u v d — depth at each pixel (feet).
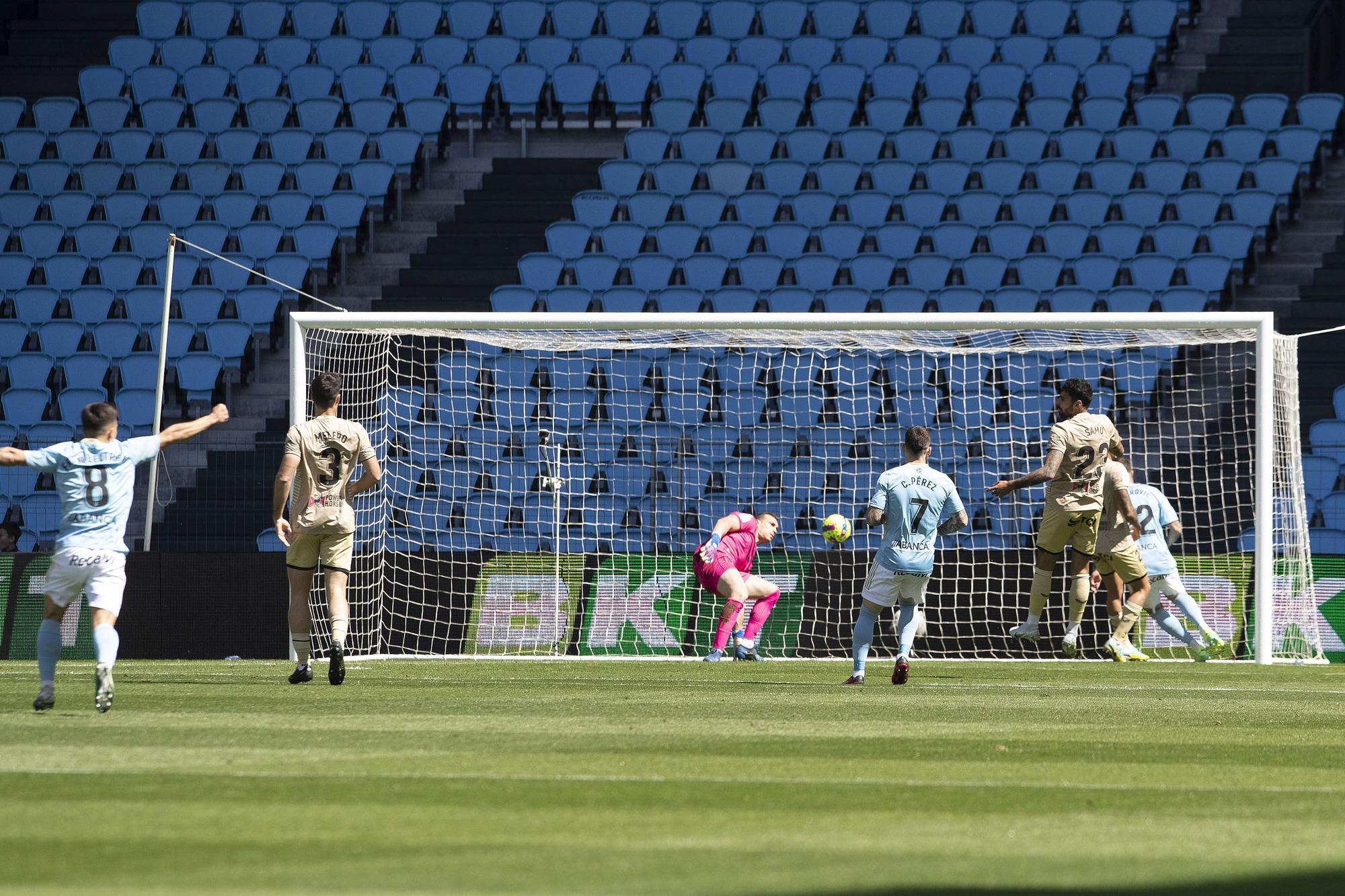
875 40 295.89
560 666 143.95
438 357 203.00
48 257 251.19
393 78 291.58
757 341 170.30
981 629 168.25
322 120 277.23
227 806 54.44
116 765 65.05
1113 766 67.36
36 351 238.07
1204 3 305.73
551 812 53.67
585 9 301.63
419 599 166.61
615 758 68.85
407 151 269.64
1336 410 215.92
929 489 116.98
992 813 54.03
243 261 247.50
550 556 168.04
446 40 296.71
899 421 210.18
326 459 111.04
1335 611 166.71
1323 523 200.13
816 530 194.29
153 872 42.88
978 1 300.40
